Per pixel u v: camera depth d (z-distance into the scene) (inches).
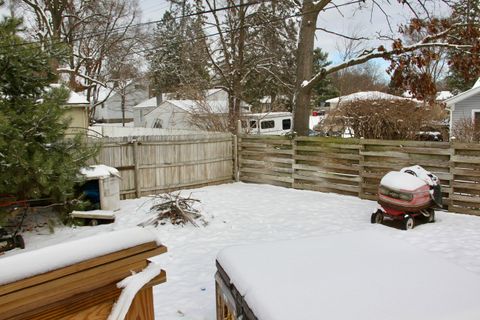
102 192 283.7
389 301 63.6
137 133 643.5
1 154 211.5
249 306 70.2
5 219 224.8
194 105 747.4
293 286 71.1
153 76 1136.8
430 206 243.1
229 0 701.3
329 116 519.5
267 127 801.6
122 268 44.4
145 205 312.0
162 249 47.8
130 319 45.3
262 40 747.4
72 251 41.9
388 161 303.3
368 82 1236.5
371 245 94.5
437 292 66.7
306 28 401.7
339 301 64.1
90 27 927.0
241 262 86.8
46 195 270.4
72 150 263.0
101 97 1644.9
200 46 760.3
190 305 149.0
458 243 211.0
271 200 327.3
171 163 366.9
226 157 410.0
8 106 234.4
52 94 255.6
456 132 505.0
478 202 259.4
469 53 315.3
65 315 40.5
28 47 245.6
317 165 352.2
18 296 37.2
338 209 293.7
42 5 776.3
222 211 293.7
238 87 757.9
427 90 335.9
